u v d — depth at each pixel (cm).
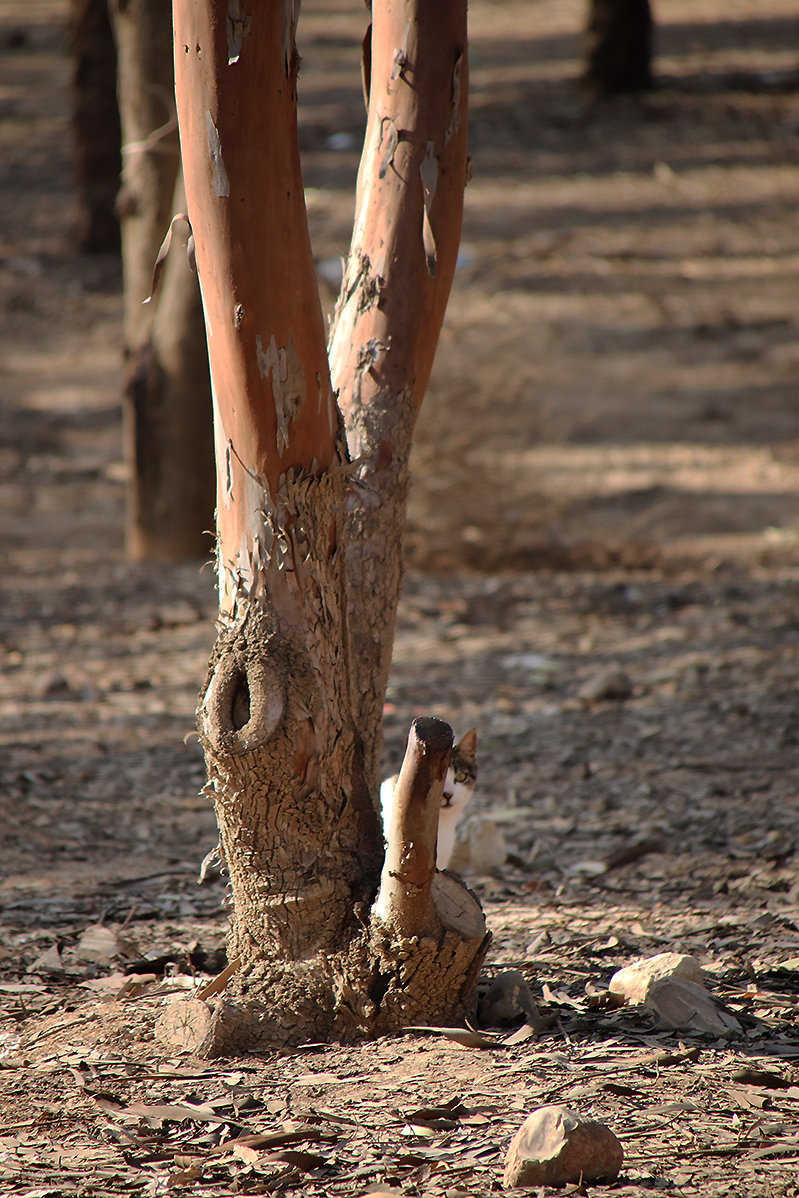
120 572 1984
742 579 1853
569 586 1872
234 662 636
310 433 625
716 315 3019
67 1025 693
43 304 3388
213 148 576
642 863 981
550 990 711
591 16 4312
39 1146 556
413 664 1573
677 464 2347
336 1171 521
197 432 2011
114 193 3666
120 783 1209
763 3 5466
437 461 2017
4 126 4594
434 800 598
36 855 1026
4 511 2316
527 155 3959
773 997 688
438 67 676
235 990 660
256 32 565
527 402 2475
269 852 646
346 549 691
